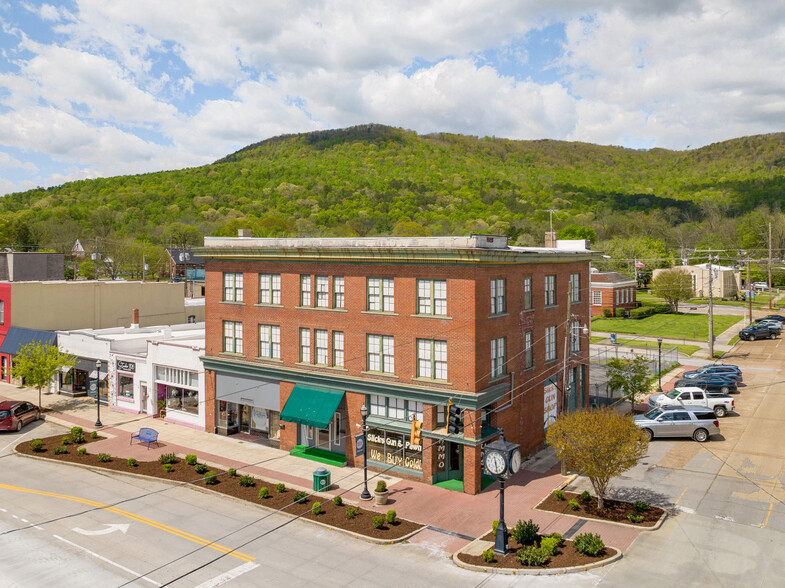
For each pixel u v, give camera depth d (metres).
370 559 22.23
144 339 48.00
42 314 53.22
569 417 26.80
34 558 22.09
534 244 152.12
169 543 23.50
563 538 23.56
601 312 97.38
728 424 40.03
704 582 20.11
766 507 26.38
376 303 32.16
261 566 21.62
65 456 34.44
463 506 27.30
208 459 33.97
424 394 29.97
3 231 127.56
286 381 35.53
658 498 27.56
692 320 91.94
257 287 37.00
